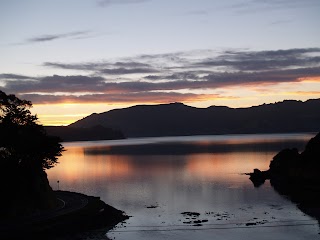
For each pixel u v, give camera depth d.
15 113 74.50
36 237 59.66
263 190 100.31
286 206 80.75
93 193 98.50
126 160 198.75
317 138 120.62
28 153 71.56
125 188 105.62
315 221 68.50
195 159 192.88
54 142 74.50
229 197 90.94
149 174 135.25
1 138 69.88
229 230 63.50
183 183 112.75
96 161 197.88
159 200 88.06
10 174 68.56
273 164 127.81
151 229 64.56
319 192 96.31
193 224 67.12
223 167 153.88
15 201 67.00
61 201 78.75
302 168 113.88
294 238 59.38
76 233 62.44
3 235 58.31
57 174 142.62
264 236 60.41
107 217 70.50
